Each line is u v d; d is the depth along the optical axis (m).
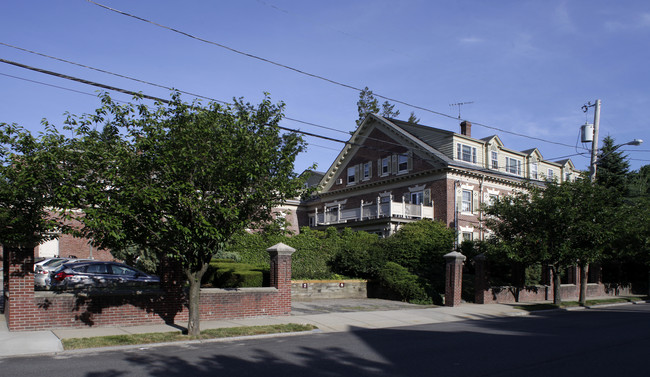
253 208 12.23
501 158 37.25
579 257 21.95
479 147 35.62
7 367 8.59
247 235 13.02
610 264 32.97
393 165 36.53
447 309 19.47
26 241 11.66
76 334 11.60
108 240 11.12
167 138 11.05
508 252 21.44
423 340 12.05
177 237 11.11
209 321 14.41
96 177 10.76
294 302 20.14
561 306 22.20
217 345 11.07
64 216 9.90
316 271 23.23
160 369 8.49
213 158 11.38
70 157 10.48
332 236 27.69
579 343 11.65
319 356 9.81
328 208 42.66
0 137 10.39
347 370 8.54
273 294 15.87
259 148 11.60
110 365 8.77
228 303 14.98
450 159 33.41
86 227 11.08
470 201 33.81
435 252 25.48
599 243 21.89
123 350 10.34
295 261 23.58
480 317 17.78
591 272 30.86
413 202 34.66
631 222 23.78
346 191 40.78
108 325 12.95
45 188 10.85
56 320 12.28
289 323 14.34
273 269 16.31
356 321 15.48
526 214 21.95
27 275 11.95
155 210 10.80
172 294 14.05
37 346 10.29
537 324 15.76
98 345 10.48
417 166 34.47
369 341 11.84
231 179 11.49
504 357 9.81
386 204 32.16
